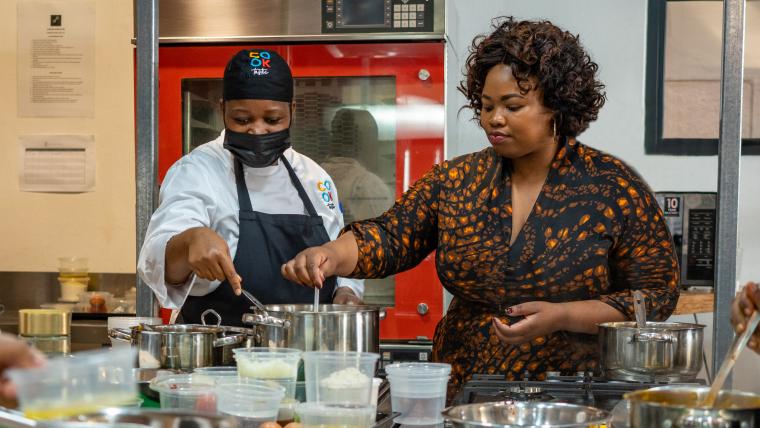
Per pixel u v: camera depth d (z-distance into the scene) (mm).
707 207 3473
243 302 2133
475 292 1970
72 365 996
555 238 1908
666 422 1053
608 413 1155
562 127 1916
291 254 2172
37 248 3875
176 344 1626
